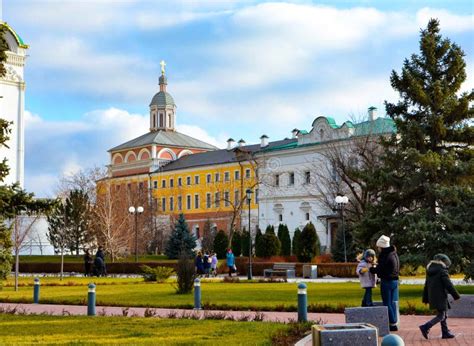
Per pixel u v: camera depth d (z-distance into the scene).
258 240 61.78
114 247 65.25
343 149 66.00
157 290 31.27
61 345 13.07
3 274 20.22
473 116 28.16
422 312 19.17
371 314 13.91
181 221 74.38
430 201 27.22
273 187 88.00
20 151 72.31
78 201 65.56
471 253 25.83
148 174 114.38
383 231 27.23
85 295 28.72
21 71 73.06
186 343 13.17
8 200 19.75
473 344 13.20
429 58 28.19
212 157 105.62
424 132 27.72
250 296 26.55
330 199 67.56
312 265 46.66
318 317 18.45
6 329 16.09
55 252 68.81
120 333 15.16
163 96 125.38
